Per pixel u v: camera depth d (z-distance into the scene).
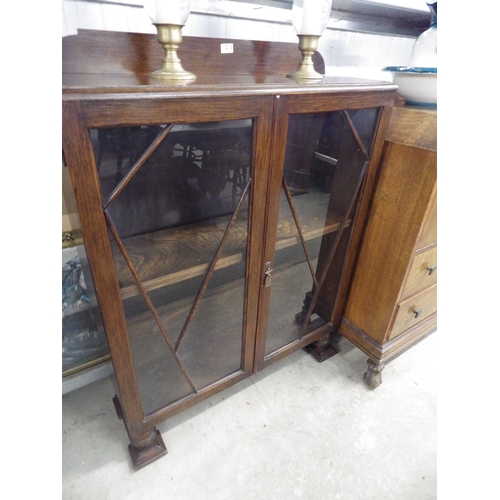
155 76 0.58
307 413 1.00
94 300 0.66
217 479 0.83
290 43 0.82
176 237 0.65
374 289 0.97
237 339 0.87
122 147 0.50
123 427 0.95
